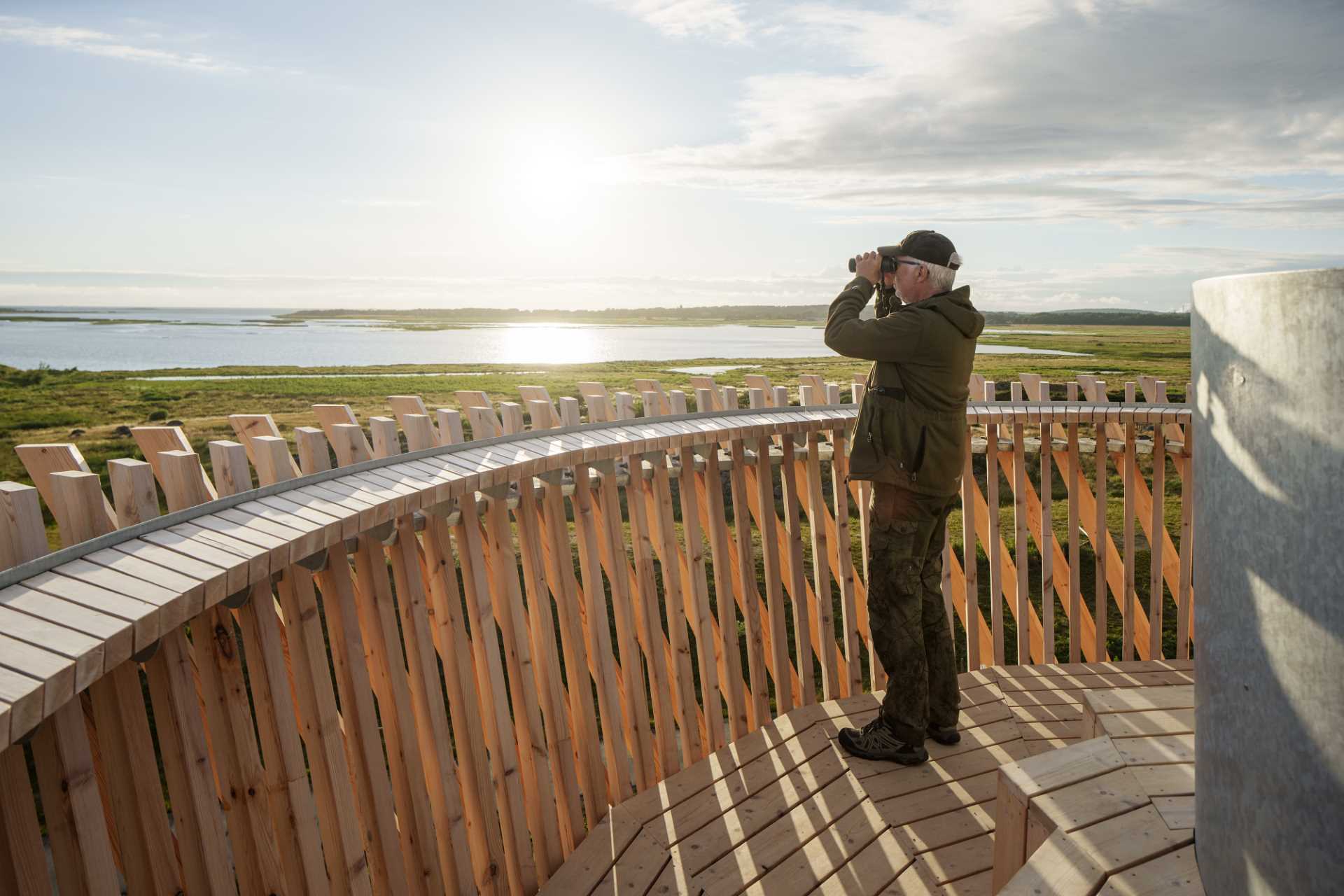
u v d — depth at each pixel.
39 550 1.42
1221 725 1.31
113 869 1.43
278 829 1.92
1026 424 4.74
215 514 1.82
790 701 4.00
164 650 1.62
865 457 3.09
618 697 3.51
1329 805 1.07
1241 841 1.26
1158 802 1.83
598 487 3.40
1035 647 5.04
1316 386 1.04
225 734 1.82
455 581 2.62
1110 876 1.57
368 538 2.27
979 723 3.70
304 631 2.03
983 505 4.85
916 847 2.78
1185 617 4.92
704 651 3.69
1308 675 1.09
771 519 3.98
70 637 1.16
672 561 3.60
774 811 3.08
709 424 3.73
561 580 3.15
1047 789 1.91
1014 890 1.56
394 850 2.29
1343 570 1.02
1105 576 4.89
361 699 2.20
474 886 2.58
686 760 3.58
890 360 3.01
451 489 2.33
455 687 2.62
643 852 2.94
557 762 3.05
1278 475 1.12
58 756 1.36
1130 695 2.53
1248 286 1.16
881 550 3.18
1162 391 5.02
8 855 1.30
